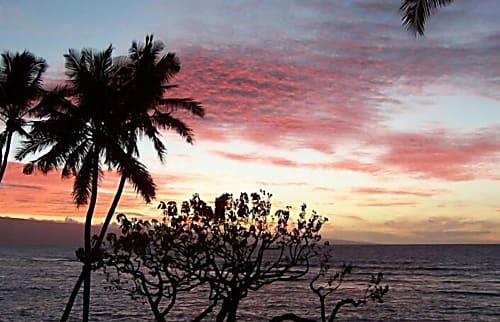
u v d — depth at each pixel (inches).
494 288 2679.6
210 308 555.5
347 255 6476.4
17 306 1956.2
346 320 1731.1
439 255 6382.9
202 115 1027.9
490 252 7347.4
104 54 975.0
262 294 2413.9
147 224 543.2
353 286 2706.7
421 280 3100.4
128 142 975.6
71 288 2573.8
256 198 548.1
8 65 1044.5
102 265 567.2
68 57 960.3
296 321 567.2
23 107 1059.3
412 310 1947.6
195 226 543.8
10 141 1071.0
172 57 1003.9
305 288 2635.3
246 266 546.0
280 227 552.1
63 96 967.0
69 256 6604.3
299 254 555.5
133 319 1686.8
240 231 545.3
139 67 981.2
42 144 977.5
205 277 550.3
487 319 1781.5
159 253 543.8
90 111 938.7
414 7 402.9
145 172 952.3
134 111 948.6
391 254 6771.7
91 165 965.2
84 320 933.8
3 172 1072.8
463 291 2534.5
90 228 951.6
